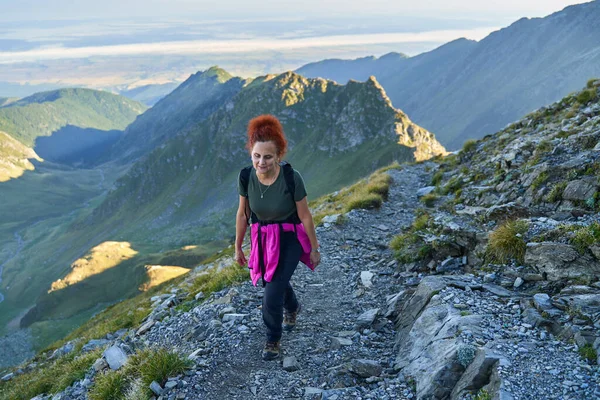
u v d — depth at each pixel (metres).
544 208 5.77
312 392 3.28
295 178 3.41
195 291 5.75
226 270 5.71
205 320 4.52
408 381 3.24
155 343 4.45
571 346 3.01
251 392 3.37
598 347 2.90
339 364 3.63
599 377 2.71
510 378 2.76
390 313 4.34
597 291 3.54
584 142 7.15
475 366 2.94
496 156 10.58
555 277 3.95
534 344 3.08
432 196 9.88
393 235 7.39
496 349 3.01
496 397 2.66
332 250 6.70
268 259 3.54
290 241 3.57
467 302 3.72
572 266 3.90
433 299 3.91
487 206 7.47
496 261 4.54
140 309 7.55
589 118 8.95
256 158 3.34
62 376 5.19
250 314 4.44
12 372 8.41
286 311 4.20
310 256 3.63
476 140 13.92
